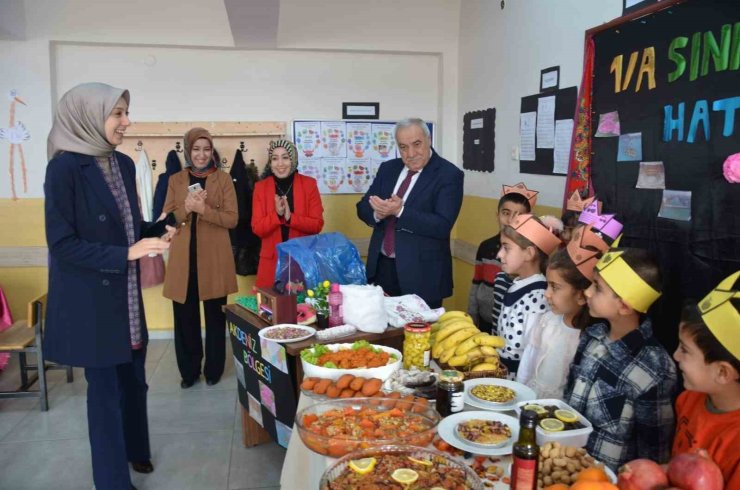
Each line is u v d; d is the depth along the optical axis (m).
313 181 3.67
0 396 3.37
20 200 4.31
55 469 2.73
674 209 2.05
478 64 4.18
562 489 1.06
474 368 1.83
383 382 1.73
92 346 2.13
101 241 2.17
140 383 2.56
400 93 4.78
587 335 1.67
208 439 3.03
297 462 1.57
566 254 1.75
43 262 4.39
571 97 2.88
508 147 3.69
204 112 4.57
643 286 1.47
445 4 4.59
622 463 1.50
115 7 4.25
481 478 1.24
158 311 4.71
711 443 1.23
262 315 2.47
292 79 4.63
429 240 2.98
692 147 1.96
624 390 1.50
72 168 2.09
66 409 3.40
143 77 4.47
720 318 1.15
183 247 3.59
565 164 2.96
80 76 4.39
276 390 2.35
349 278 2.62
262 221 3.49
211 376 3.77
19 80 4.20
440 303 3.07
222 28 4.37
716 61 1.85
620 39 2.38
